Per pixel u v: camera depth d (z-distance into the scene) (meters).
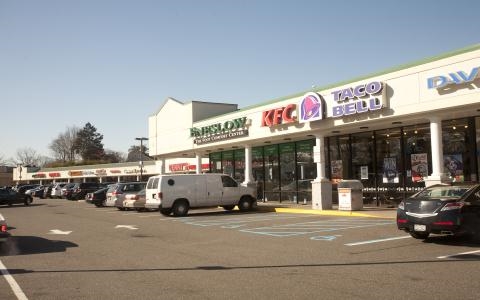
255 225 17.11
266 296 7.05
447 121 19.75
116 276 8.73
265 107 25.73
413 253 10.45
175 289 7.62
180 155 37.09
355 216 19.58
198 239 13.68
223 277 8.42
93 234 15.49
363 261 9.62
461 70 16.45
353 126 21.34
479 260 9.48
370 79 19.77
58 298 7.20
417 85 17.97
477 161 18.61
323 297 6.92
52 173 86.38
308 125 22.75
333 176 25.03
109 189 29.42
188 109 32.94
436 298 6.72
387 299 6.73
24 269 9.54
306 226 16.25
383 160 22.39
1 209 32.06
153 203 22.64
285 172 28.23
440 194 12.19
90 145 124.12
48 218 22.75
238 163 32.47
